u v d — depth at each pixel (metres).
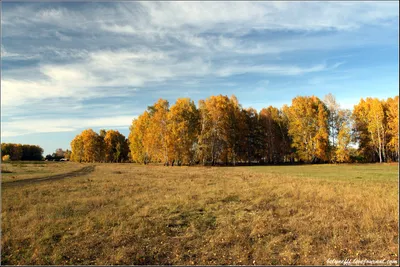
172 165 51.91
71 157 112.00
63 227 9.04
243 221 9.70
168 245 7.41
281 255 6.65
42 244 7.48
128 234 8.22
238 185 18.92
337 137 51.41
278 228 8.74
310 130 53.16
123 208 11.61
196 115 53.59
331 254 6.58
